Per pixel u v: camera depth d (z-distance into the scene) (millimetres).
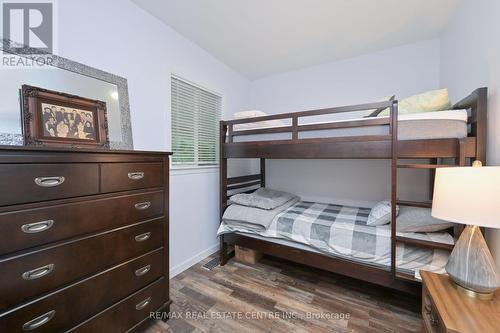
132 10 1777
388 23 2033
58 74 1336
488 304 948
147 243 1395
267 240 2131
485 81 1411
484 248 1017
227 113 2959
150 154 1405
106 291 1163
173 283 2029
